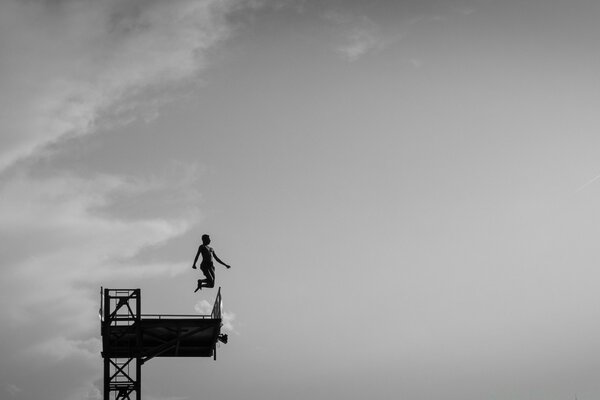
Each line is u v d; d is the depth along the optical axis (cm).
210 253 3803
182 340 3969
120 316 3684
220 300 3744
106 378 3719
